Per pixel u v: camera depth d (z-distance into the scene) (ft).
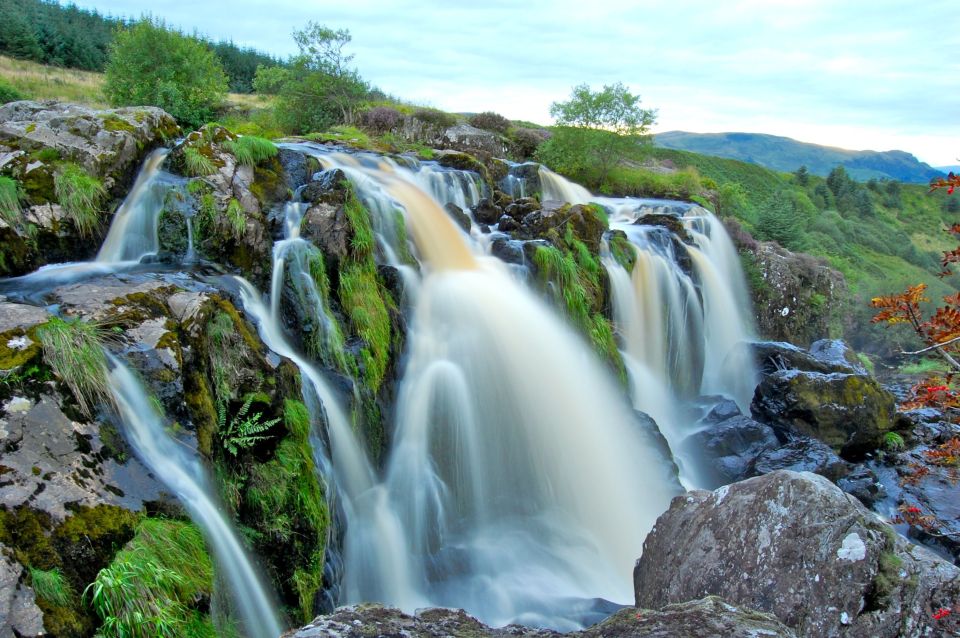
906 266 164.55
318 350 27.53
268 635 17.40
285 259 28.55
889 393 43.39
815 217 164.14
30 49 120.16
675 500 19.99
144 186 28.63
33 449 13.84
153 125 32.27
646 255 51.83
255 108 91.40
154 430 16.80
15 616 11.03
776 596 15.06
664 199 80.23
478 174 54.85
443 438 30.89
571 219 45.75
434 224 40.22
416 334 32.99
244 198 29.94
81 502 13.48
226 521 17.38
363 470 26.91
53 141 27.58
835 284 81.00
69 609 11.84
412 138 78.43
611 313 45.55
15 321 16.17
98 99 87.30
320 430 23.76
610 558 29.96
